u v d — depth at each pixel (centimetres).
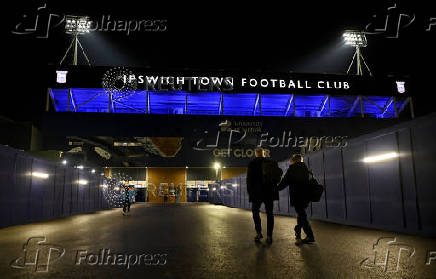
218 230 912
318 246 598
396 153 867
